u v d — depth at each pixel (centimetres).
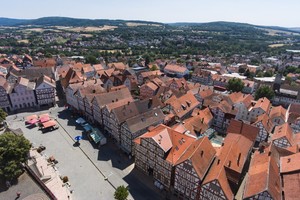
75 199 5447
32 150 7144
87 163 6762
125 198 5150
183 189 5497
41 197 5256
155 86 11900
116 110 7450
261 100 10319
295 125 9106
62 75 13125
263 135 8144
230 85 14400
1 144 5750
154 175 6125
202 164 5281
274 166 5509
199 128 7881
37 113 9981
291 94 12744
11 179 5716
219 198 4812
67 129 8662
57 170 6397
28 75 12481
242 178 6241
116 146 7681
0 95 9581
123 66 17638
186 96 9825
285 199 4950
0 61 17912
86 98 8919
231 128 7456
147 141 5909
